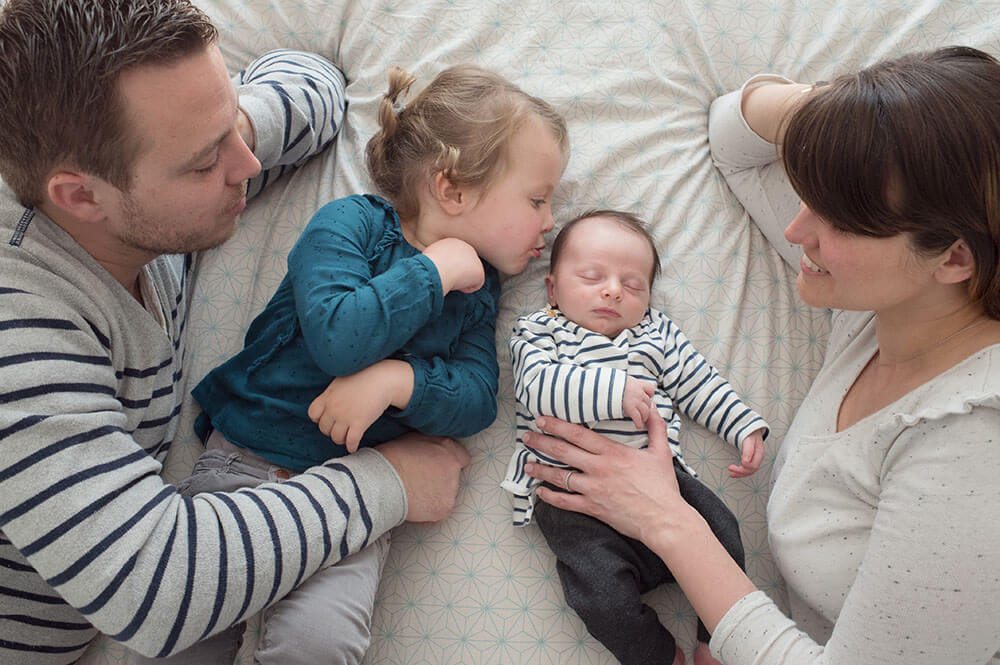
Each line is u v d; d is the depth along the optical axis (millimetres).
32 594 946
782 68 1414
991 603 703
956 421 746
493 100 1237
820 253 805
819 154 725
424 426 1127
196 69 803
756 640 874
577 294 1206
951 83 676
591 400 1085
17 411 766
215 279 1308
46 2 760
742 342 1268
